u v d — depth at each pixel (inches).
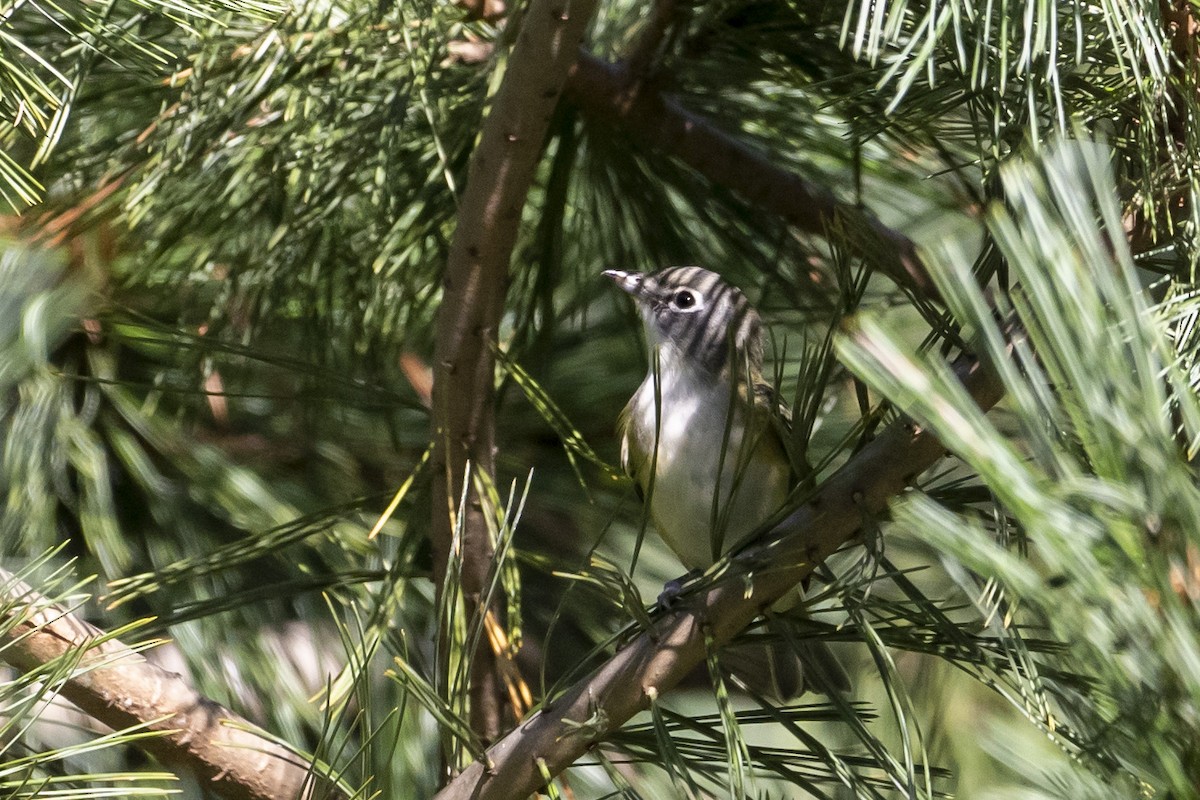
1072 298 106.4
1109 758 123.1
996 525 172.2
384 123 225.8
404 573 213.5
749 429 181.6
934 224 293.1
